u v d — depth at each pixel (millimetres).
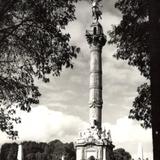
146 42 26797
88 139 85625
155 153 11984
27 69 24312
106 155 84938
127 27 27484
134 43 28109
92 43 92750
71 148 183625
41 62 23922
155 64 12297
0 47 23188
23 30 23391
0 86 24531
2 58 24109
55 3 22984
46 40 23641
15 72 24422
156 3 12547
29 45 23703
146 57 27812
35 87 24781
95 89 89188
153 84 12250
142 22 26188
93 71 90812
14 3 21906
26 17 22938
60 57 23891
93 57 92125
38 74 24297
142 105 30062
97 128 86875
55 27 23422
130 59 28969
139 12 26172
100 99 88688
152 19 12555
